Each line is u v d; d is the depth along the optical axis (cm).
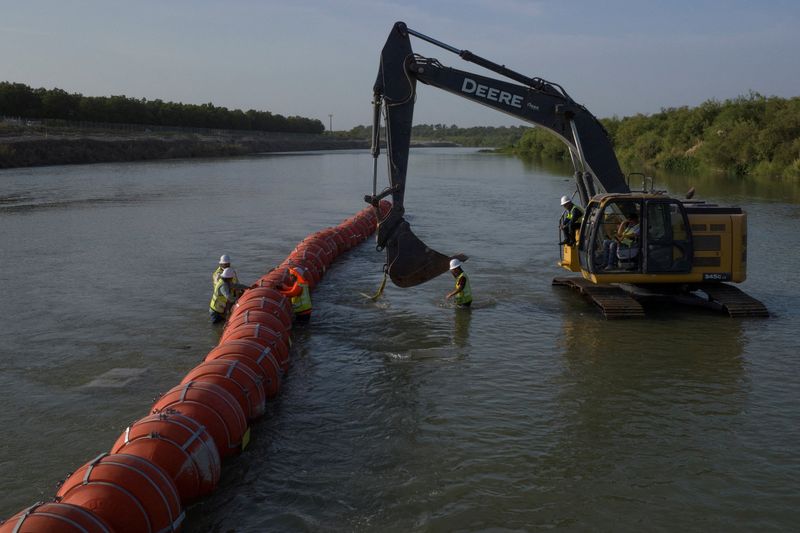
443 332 1423
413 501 788
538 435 949
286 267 1670
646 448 909
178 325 1475
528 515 759
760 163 5912
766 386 1108
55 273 2002
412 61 1484
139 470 670
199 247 2453
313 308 1617
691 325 1441
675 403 1048
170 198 4209
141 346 1334
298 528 738
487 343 1348
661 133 8344
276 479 836
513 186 5294
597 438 938
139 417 1008
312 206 3869
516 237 2680
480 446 919
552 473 848
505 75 1545
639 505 777
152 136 10981
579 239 1570
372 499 793
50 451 906
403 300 1691
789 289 1745
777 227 2741
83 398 1078
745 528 732
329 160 10162
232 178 6072
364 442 934
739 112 6725
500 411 1028
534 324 1473
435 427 977
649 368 1195
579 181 1656
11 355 1283
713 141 6322
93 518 601
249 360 1022
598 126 1579
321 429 973
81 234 2736
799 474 839
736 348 1291
